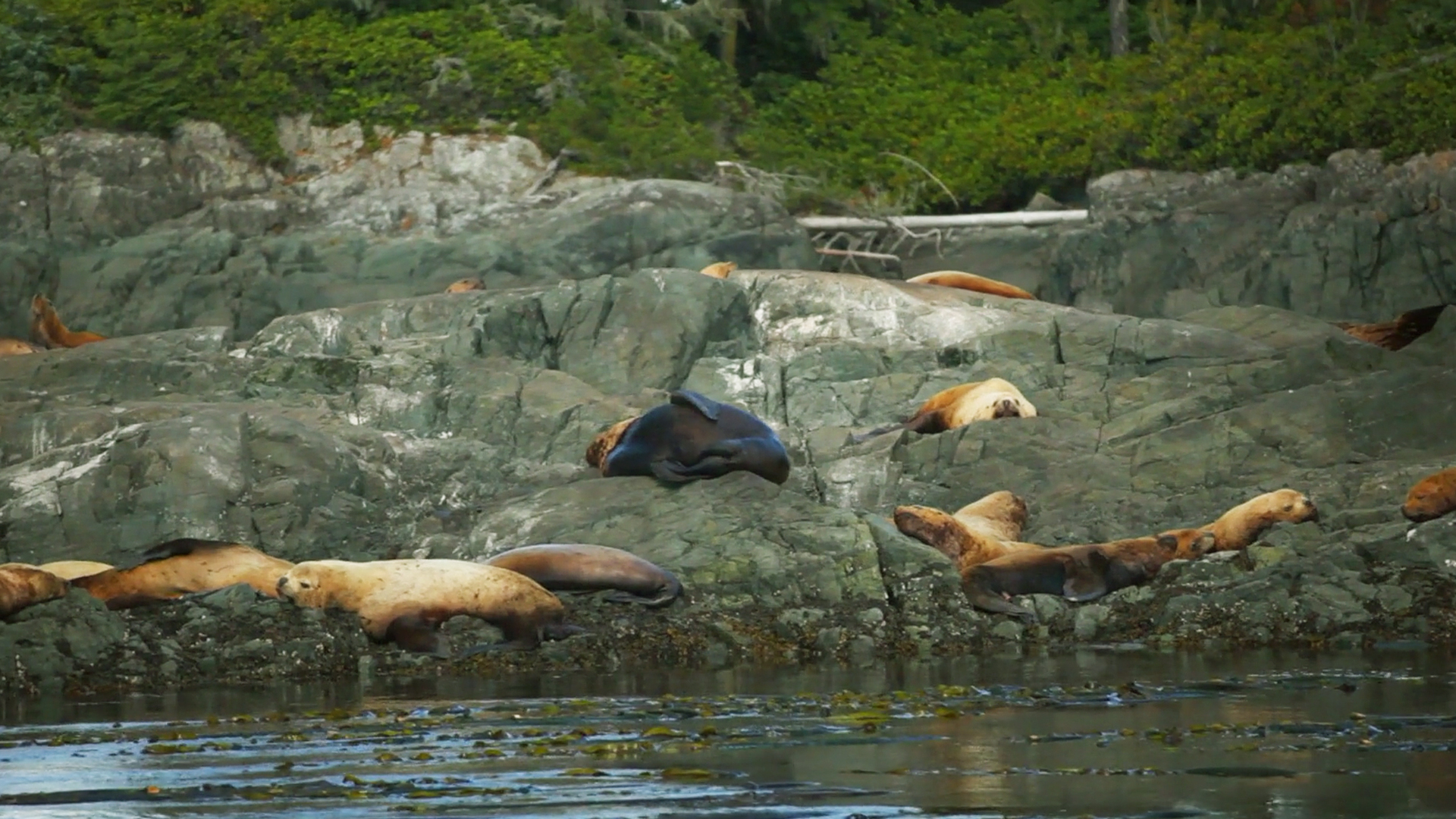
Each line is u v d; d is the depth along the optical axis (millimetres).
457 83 115125
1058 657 47000
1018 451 69188
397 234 106750
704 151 113500
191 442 64312
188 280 99812
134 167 107312
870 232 112438
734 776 27625
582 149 112375
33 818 25406
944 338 83250
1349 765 27516
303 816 25094
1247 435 68375
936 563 54594
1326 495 62625
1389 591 51844
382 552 61875
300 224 108000
